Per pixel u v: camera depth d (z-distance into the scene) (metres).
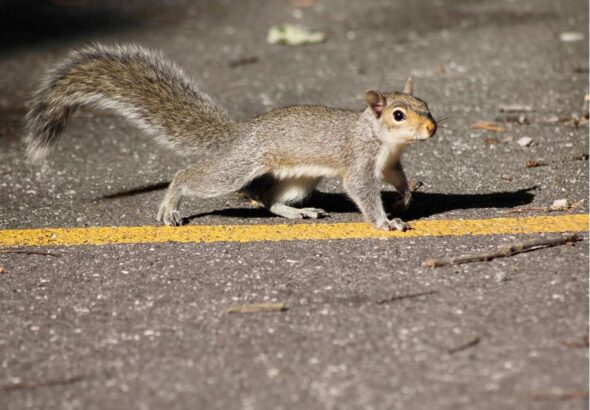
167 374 7.19
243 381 7.04
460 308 8.05
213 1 23.47
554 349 7.29
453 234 9.96
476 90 15.71
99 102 11.63
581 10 21.02
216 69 17.73
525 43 18.53
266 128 10.92
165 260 9.47
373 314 8.02
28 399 6.94
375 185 10.62
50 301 8.56
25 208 11.30
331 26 20.75
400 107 10.47
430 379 6.95
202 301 8.44
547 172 11.91
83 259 9.57
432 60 17.66
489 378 6.93
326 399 6.75
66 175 12.52
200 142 11.23
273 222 10.77
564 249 9.26
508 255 9.14
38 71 17.80
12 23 21.52
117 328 7.98
